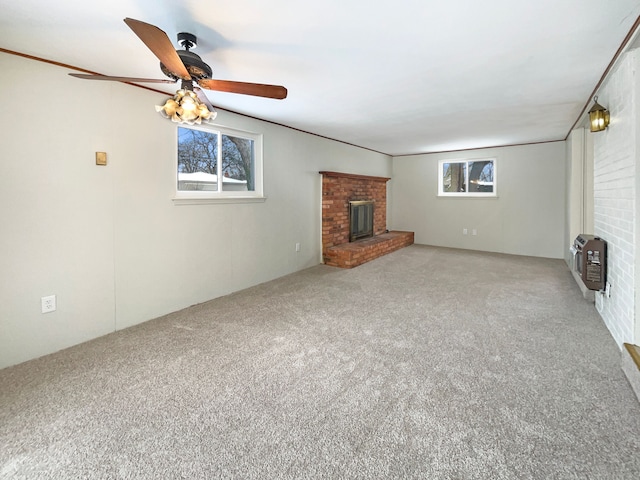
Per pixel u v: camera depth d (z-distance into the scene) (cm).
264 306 335
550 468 133
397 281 425
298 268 485
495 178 621
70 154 245
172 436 154
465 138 531
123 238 281
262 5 165
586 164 442
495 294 367
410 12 172
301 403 178
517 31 193
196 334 268
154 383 197
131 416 168
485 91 299
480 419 163
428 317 300
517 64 240
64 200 243
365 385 194
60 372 211
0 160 212
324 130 471
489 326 278
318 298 359
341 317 303
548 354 228
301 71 253
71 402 179
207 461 139
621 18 179
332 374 206
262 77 265
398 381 198
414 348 240
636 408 169
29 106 223
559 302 337
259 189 415
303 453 143
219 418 166
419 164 710
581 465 134
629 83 217
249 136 403
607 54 224
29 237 227
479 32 194
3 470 134
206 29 190
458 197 667
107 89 264
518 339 252
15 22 179
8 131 215
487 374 204
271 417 167
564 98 321
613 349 233
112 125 269
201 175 355
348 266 498
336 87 288
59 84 236
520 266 507
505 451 142
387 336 261
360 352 235
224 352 236
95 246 263
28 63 221
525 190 592
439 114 380
